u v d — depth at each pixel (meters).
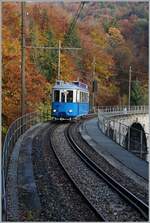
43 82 52.69
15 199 13.96
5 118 39.84
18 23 47.53
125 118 60.75
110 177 17.30
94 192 15.37
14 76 41.03
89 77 80.56
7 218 12.03
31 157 21.52
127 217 12.62
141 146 23.52
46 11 66.56
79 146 25.77
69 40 69.31
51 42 63.78
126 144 28.95
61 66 63.22
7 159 18.55
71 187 16.06
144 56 101.00
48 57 62.12
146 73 99.50
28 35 57.81
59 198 14.58
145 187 16.62
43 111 48.75
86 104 46.53
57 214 12.83
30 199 14.21
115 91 91.62
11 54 41.78
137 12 109.44
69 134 30.56
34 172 18.38
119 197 14.73
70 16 77.94
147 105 88.75
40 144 25.89
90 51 83.88
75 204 13.88
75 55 75.12
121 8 109.06
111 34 97.69
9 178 16.83
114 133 31.47
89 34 90.94
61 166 19.48
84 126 37.84
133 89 95.31
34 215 12.61
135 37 104.56
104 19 100.81
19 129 28.55
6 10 46.47
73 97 40.53
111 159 22.50
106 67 88.56
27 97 46.94
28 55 54.62
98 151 24.77
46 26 65.06
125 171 19.58
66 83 41.16
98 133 33.38
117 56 96.44
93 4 103.81
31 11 63.06
